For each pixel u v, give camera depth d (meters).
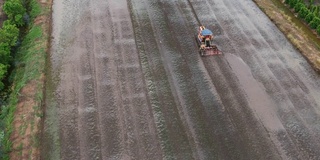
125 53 25.44
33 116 20.64
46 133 19.66
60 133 19.62
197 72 23.88
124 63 24.52
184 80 23.20
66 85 22.72
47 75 23.50
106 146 18.89
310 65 24.67
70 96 21.91
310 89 22.64
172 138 19.38
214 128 19.92
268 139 19.33
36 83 22.89
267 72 23.94
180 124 20.16
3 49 24.00
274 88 22.66
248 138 19.38
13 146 19.02
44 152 18.64
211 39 25.56
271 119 20.50
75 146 18.89
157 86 22.70
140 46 26.14
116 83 22.88
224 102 21.58
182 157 18.38
